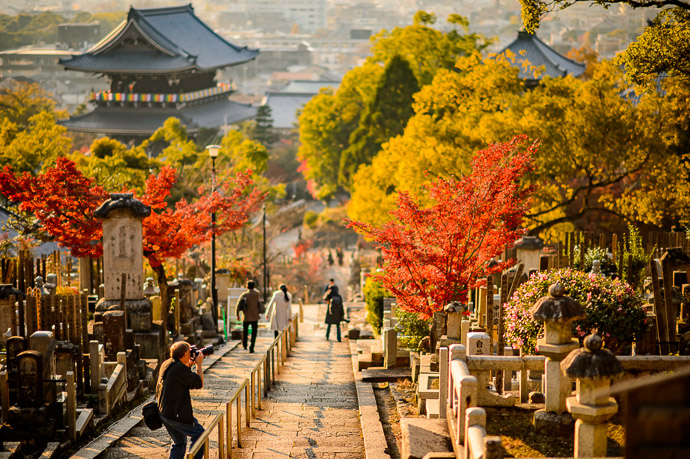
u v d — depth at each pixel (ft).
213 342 105.40
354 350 99.86
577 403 36.32
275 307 97.86
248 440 56.24
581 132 141.18
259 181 290.15
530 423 44.86
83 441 54.08
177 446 46.14
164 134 295.89
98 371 60.49
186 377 45.78
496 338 66.69
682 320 65.72
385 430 57.57
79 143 561.43
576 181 178.81
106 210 85.35
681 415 17.43
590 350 35.94
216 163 239.71
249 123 602.44
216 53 584.40
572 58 453.58
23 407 51.34
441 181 74.90
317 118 389.80
